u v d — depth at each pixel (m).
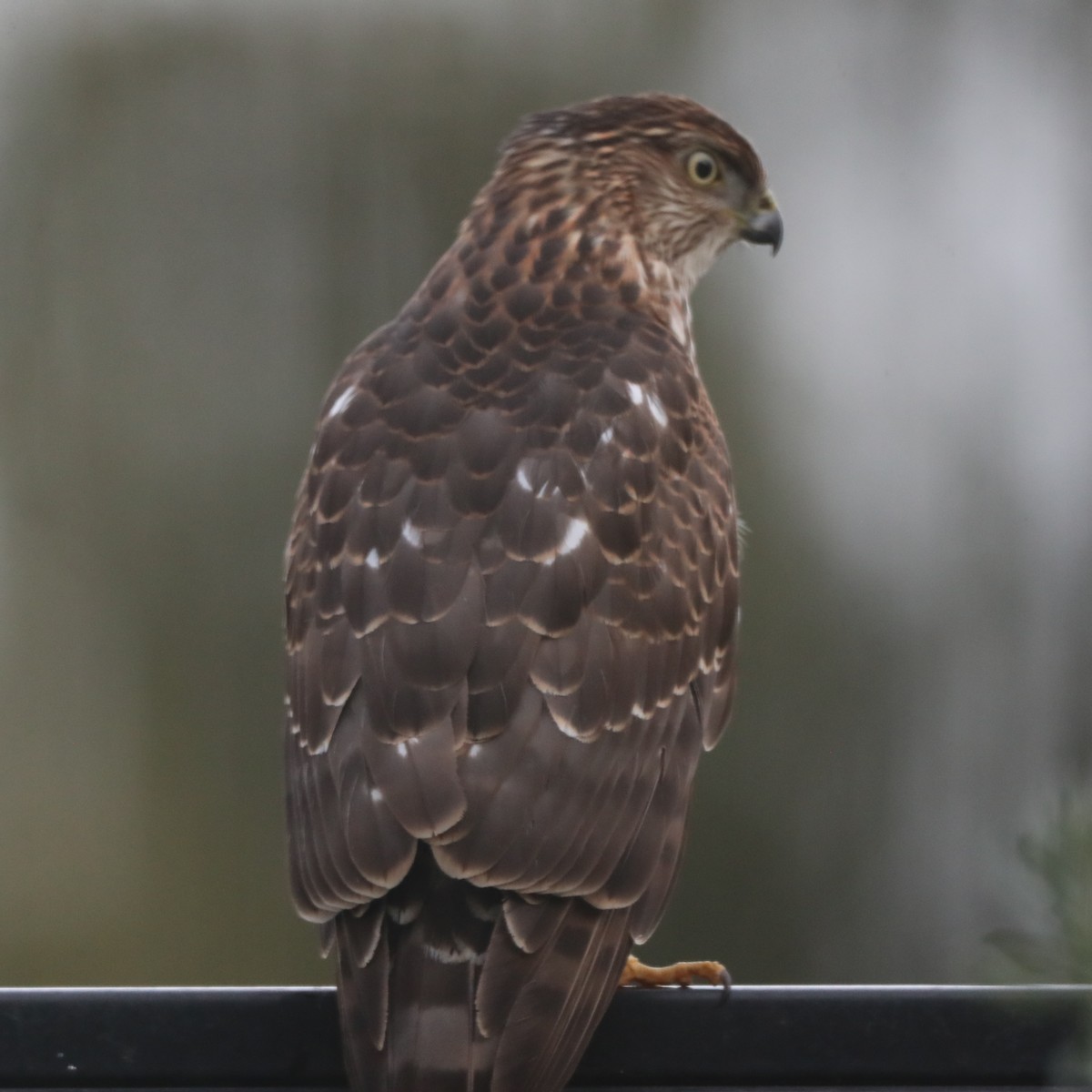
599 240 7.88
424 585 6.03
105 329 17.23
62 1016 6.06
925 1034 6.06
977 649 15.29
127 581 16.52
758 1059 6.12
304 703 6.06
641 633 6.27
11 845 16.03
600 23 17.38
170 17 17.78
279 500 16.69
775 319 15.77
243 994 6.06
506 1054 5.43
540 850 5.70
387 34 17.58
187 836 15.96
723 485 6.98
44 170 17.48
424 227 17.34
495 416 6.48
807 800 14.71
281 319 17.27
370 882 5.58
